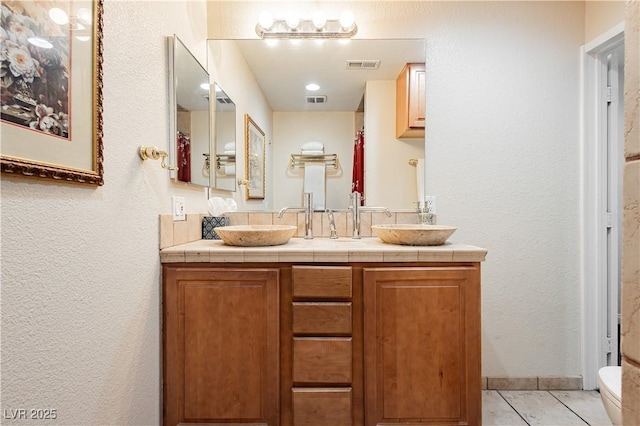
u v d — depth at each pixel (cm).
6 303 73
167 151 146
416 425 137
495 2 194
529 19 193
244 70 199
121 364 112
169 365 137
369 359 136
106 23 105
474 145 194
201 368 137
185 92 160
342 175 202
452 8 195
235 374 137
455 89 195
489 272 194
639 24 35
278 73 200
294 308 137
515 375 195
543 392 191
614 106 192
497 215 194
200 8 185
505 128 193
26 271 77
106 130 105
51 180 83
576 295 194
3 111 70
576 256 194
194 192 174
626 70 36
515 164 194
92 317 98
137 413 121
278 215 189
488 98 194
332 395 136
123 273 114
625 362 36
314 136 202
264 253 137
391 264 138
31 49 76
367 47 198
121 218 113
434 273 136
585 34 192
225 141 198
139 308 123
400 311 136
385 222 198
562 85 193
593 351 192
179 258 137
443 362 136
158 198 137
